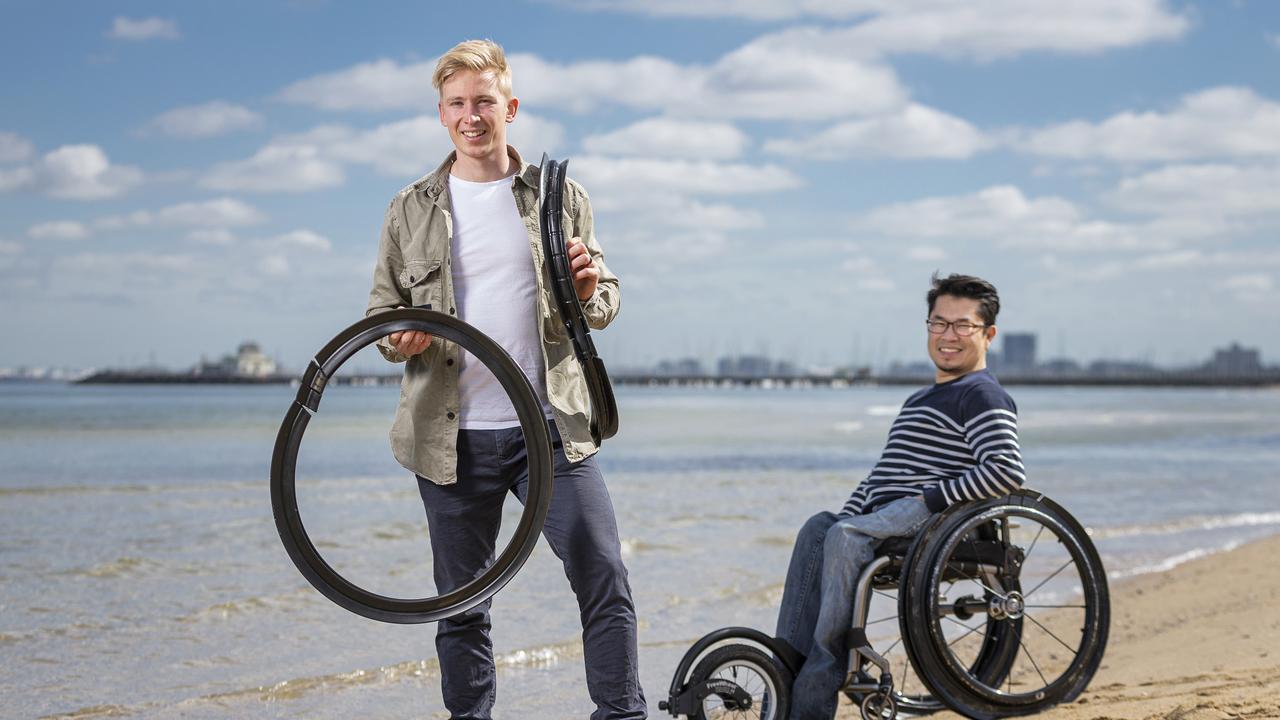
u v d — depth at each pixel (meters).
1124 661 4.57
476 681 2.91
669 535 8.52
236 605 5.84
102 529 8.94
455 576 2.89
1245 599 5.82
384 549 7.77
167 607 5.79
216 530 8.91
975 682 3.18
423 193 2.89
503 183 2.89
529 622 5.38
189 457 19.39
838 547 3.15
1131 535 9.07
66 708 3.97
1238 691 3.42
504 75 2.87
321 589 2.62
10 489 12.34
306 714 3.94
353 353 2.66
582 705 4.06
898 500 3.23
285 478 2.62
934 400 3.38
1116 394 144.50
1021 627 3.48
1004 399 3.27
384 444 22.97
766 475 14.86
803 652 3.20
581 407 2.91
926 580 3.10
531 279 2.86
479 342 2.70
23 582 6.49
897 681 4.37
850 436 26.98
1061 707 3.33
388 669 4.52
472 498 2.86
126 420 37.56
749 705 3.02
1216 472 15.93
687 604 5.88
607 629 2.83
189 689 4.25
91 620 5.46
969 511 3.17
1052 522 3.31
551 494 2.74
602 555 2.83
